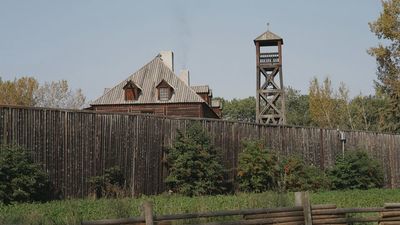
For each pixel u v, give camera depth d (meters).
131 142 24.47
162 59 54.28
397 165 36.00
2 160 19.47
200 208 17.95
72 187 22.28
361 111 78.06
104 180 23.16
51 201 20.52
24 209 16.64
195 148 25.23
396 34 45.25
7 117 20.67
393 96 50.03
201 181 25.06
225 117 122.38
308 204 13.05
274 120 45.78
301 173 29.16
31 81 72.88
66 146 22.30
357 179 31.05
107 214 16.03
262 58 47.16
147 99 48.38
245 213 12.09
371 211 13.95
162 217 10.92
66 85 75.75
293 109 109.44
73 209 16.58
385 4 45.66
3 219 12.62
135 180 24.36
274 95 46.38
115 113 24.03
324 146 32.50
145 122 25.08
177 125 26.25
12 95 71.19
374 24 46.25
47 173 21.34
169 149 25.58
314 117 72.19
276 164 28.28
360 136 34.38
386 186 34.94
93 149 23.16
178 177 25.03
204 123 27.09
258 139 29.30
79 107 77.00
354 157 31.59
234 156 28.09
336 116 72.00
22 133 21.02
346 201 21.88
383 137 35.62
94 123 23.31
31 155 21.12
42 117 21.69
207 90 56.00
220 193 26.44
